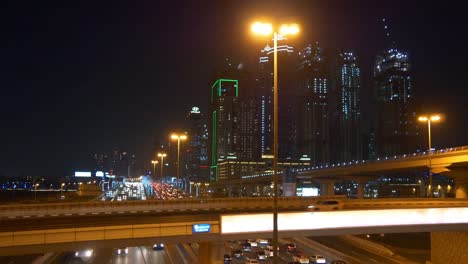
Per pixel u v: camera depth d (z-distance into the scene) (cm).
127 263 7988
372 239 11238
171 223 4234
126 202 5884
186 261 8175
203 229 4356
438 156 10844
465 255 6806
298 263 7681
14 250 3622
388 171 14312
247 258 8350
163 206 6100
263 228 4603
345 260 8594
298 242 10588
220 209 6444
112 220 4784
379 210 5244
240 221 4506
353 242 10700
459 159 10106
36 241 3703
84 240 3888
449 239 7231
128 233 4062
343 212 5031
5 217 5172
